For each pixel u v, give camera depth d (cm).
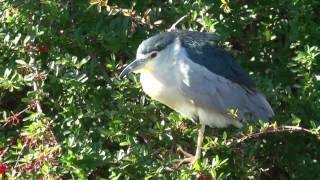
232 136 816
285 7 961
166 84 827
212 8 912
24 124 853
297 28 927
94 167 727
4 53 866
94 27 902
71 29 902
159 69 825
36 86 804
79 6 916
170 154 785
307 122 852
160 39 827
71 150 721
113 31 881
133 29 898
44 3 885
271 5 963
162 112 855
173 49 827
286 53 947
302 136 864
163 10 927
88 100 834
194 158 807
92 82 849
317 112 845
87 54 893
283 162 875
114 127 799
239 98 841
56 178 713
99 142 764
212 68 832
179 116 829
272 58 952
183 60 825
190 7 905
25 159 713
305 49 874
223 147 787
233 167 809
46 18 888
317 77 855
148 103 858
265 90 871
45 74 808
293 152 866
